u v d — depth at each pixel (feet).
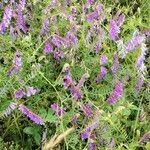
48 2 1.92
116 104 1.64
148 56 1.94
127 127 1.67
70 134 1.55
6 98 1.66
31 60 1.71
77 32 1.90
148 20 2.01
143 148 1.61
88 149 1.54
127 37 1.90
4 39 1.78
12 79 1.67
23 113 1.66
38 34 1.88
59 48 1.78
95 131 1.55
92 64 1.79
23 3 1.86
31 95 1.69
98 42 1.80
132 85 1.74
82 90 1.74
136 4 2.14
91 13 1.87
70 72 1.74
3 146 1.58
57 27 1.84
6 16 1.78
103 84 1.75
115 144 1.57
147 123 1.68
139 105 1.67
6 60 1.74
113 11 2.08
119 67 1.76
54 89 1.73
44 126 1.63
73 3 1.97
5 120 1.65
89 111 1.58
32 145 1.65
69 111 1.63
